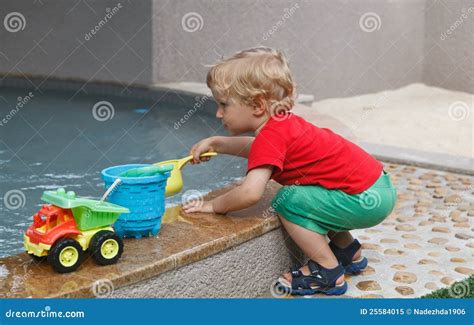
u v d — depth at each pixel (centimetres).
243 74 287
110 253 241
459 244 351
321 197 287
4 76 943
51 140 624
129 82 880
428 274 316
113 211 244
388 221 384
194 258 255
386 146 550
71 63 922
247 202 286
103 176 269
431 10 983
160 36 859
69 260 235
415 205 414
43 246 233
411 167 507
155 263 242
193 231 276
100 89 889
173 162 305
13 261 246
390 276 314
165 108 787
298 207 289
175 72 866
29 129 673
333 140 293
